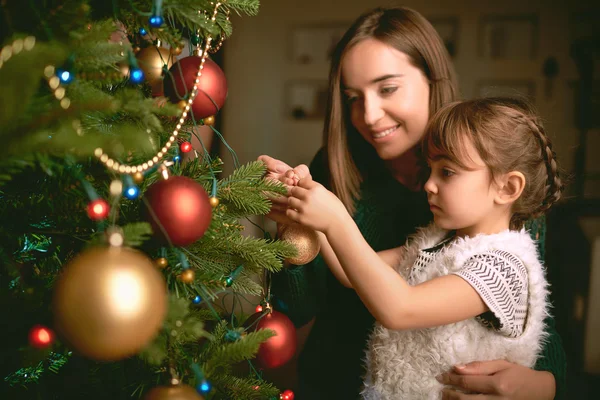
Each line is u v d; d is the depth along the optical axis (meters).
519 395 0.70
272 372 1.71
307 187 0.68
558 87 3.60
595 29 3.55
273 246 0.61
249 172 0.64
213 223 0.55
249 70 4.14
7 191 0.49
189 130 0.61
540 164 0.81
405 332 0.76
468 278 0.69
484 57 3.72
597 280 1.88
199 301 0.54
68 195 0.46
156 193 0.45
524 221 0.85
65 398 0.53
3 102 0.34
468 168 0.75
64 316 0.36
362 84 0.91
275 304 0.93
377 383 0.77
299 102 4.12
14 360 0.45
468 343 0.72
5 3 0.40
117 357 0.38
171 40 0.53
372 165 1.04
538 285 0.75
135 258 0.38
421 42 0.92
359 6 3.96
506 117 0.78
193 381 0.49
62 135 0.36
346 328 0.97
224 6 0.56
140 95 0.46
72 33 0.40
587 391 1.71
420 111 0.93
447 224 0.79
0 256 0.46
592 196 2.86
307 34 4.06
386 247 0.99
